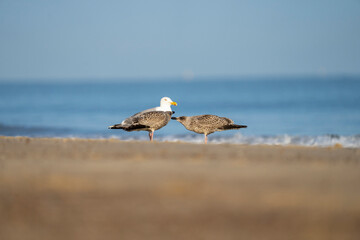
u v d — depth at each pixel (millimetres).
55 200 10297
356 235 8328
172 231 8594
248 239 8234
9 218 9289
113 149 17328
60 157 15328
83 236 8430
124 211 9562
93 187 11234
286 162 14359
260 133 33375
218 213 9406
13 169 13250
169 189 11008
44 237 8398
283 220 9016
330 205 9766
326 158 15242
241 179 11891
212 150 17156
